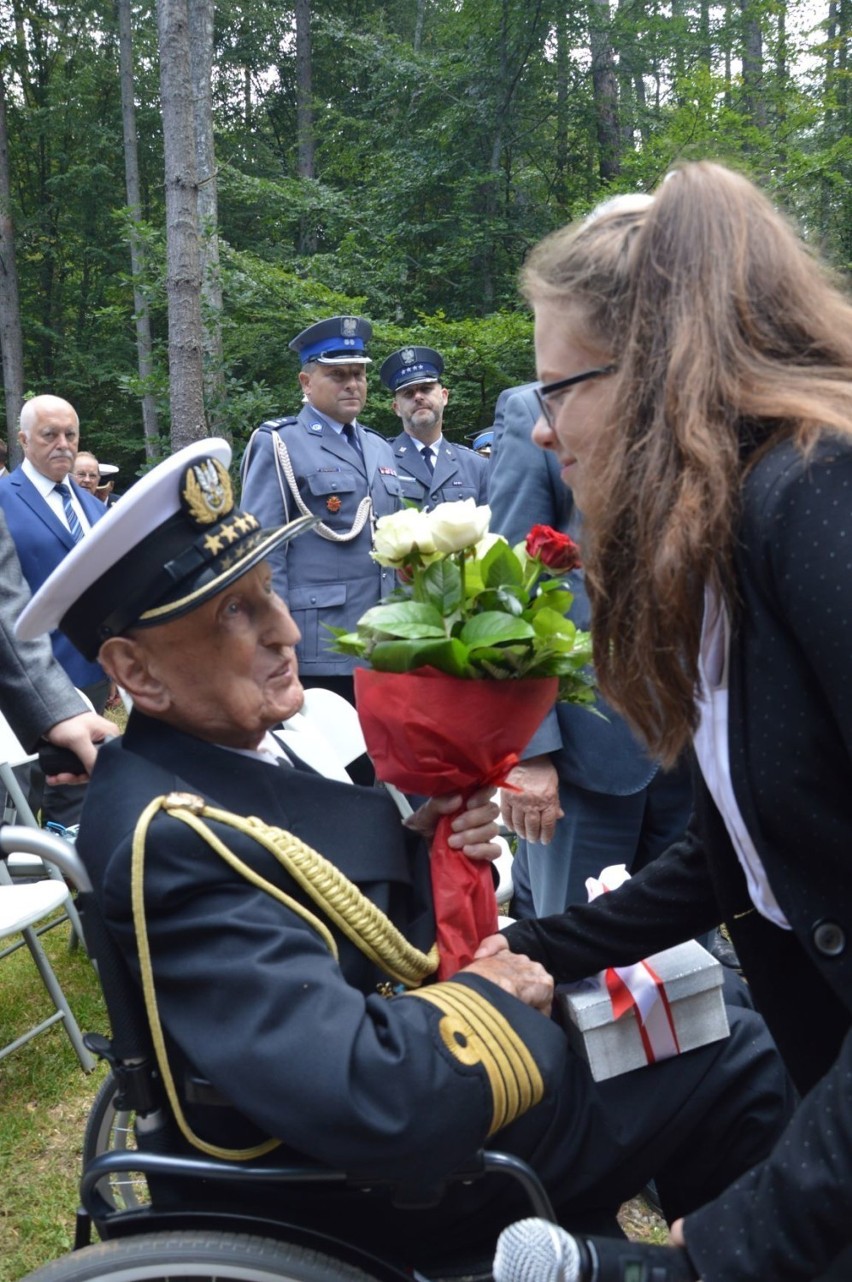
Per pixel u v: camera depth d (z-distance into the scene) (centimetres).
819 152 1116
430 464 564
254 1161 125
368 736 137
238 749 146
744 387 95
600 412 106
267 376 1055
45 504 477
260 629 140
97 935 129
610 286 104
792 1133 93
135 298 1241
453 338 1035
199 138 1212
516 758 136
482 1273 136
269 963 118
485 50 1407
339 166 1714
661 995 142
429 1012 120
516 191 1439
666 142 1109
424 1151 113
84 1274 118
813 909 99
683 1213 155
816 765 94
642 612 98
